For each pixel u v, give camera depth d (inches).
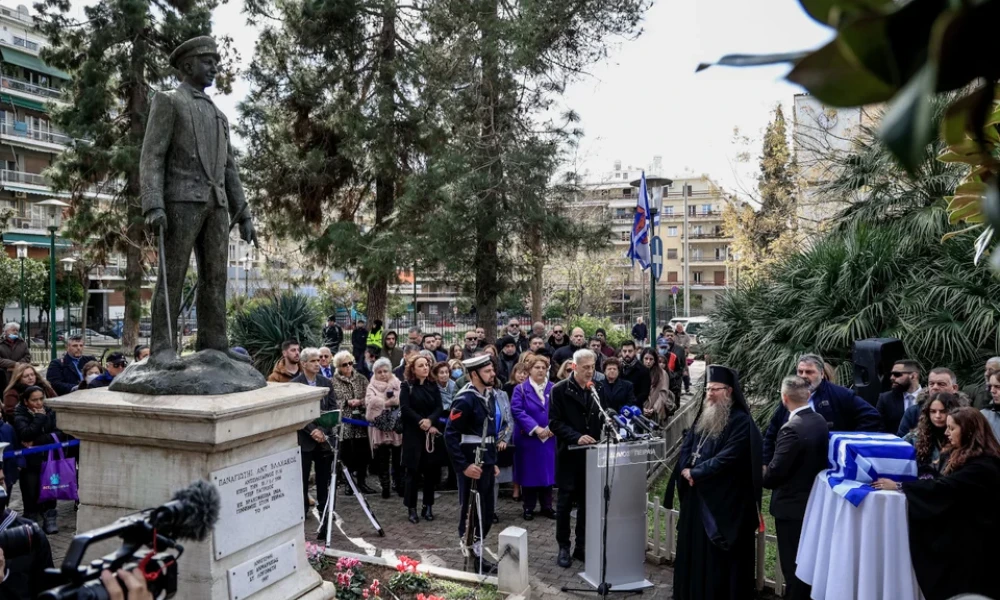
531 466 290.7
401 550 258.2
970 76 15.0
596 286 1421.0
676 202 2476.6
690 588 198.7
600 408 221.0
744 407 197.3
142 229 746.2
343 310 1314.0
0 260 1204.5
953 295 319.3
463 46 601.0
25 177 1467.8
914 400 225.8
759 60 18.2
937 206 350.6
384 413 321.1
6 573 108.1
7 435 259.8
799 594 188.4
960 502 161.9
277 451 162.6
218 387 153.3
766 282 411.5
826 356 346.9
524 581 201.0
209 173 169.2
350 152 668.1
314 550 219.9
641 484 221.5
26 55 1446.9
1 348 419.2
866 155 412.8
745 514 192.2
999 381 202.1
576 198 701.3
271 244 979.9
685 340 637.3
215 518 68.9
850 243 366.0
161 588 62.5
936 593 162.1
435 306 1576.0
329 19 669.3
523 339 509.0
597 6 565.6
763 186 823.7
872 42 15.6
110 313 1840.6
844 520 169.2
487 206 578.2
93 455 153.3
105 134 758.5
